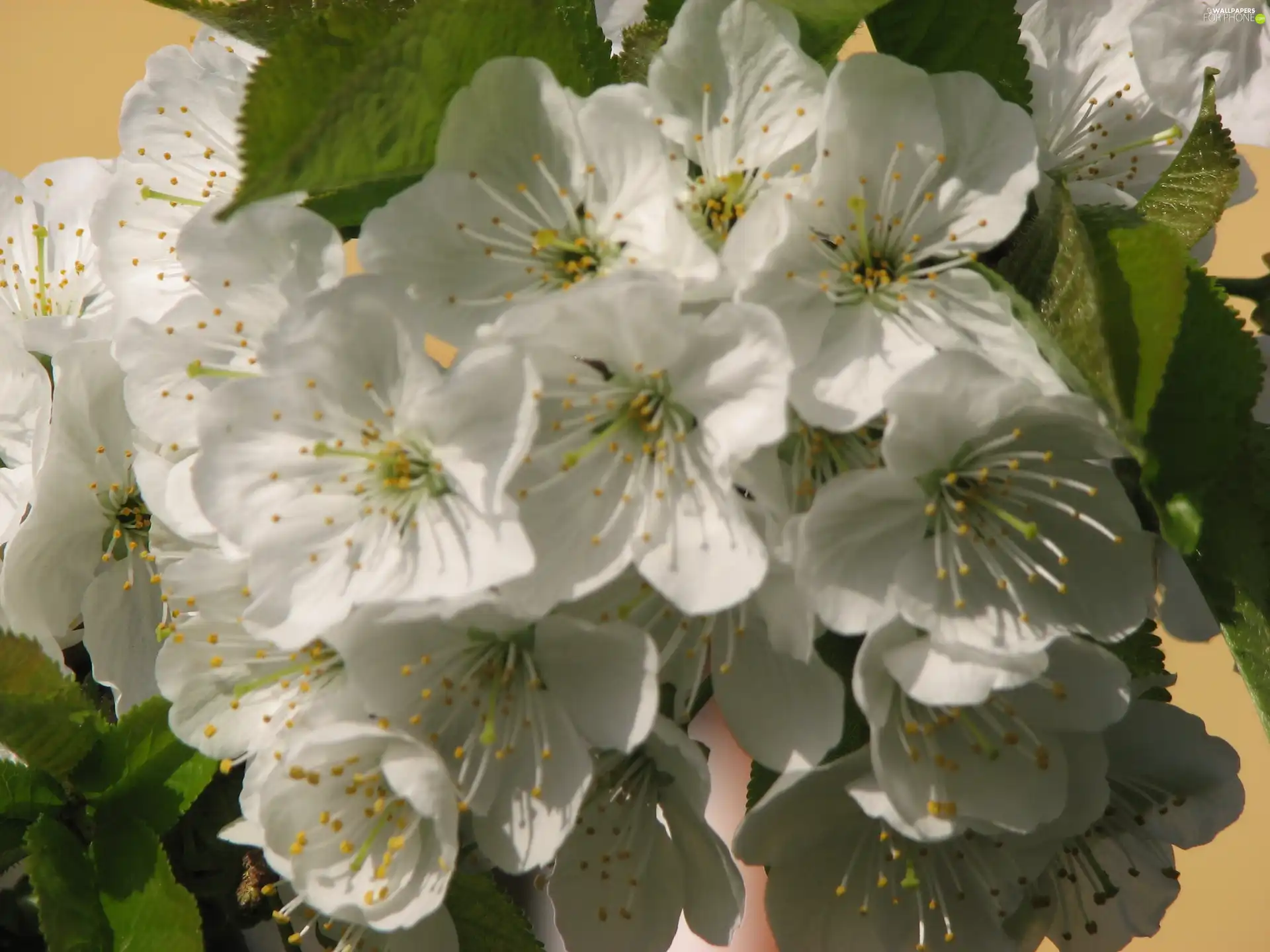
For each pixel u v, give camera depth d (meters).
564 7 0.31
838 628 0.29
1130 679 0.30
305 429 0.30
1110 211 0.30
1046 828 0.31
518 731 0.30
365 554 0.30
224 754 0.31
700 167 0.30
